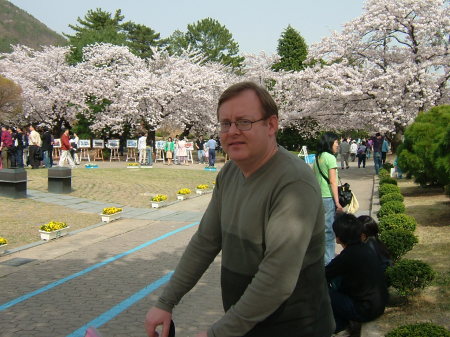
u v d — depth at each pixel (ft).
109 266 22.49
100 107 110.32
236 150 6.53
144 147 87.10
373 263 14.08
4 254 24.89
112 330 14.82
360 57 76.64
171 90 101.04
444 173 30.71
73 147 84.12
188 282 7.61
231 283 6.85
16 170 42.75
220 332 5.95
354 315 13.80
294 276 5.93
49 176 47.34
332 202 19.81
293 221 6.02
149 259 23.79
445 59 67.00
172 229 32.17
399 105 68.69
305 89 81.51
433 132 38.19
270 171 6.52
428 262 20.40
